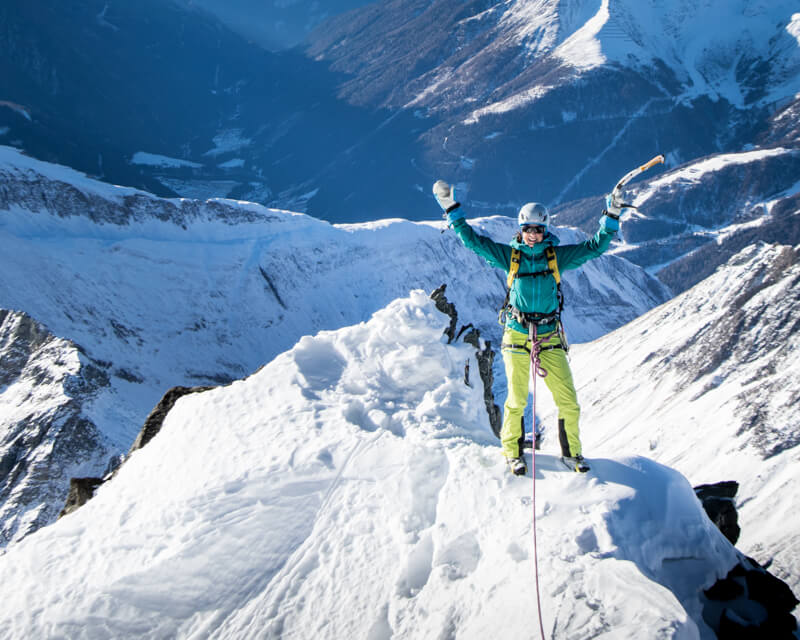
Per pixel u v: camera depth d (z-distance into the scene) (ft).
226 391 29.32
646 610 14.53
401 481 21.39
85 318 358.02
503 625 15.52
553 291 19.66
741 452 310.65
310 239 504.43
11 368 234.99
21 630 19.75
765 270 439.22
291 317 450.30
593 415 419.95
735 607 17.53
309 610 18.60
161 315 396.16
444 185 20.04
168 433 28.37
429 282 549.95
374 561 19.30
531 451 21.01
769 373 354.95
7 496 185.57
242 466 24.21
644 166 17.98
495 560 17.37
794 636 17.28
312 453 23.81
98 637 19.17
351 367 29.14
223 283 437.58
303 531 20.99
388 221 570.87
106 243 410.72
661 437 354.13
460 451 21.81
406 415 25.34
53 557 22.56
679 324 451.94
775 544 230.89
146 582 20.16
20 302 340.18
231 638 18.42
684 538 17.84
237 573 20.08
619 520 17.37
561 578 15.84
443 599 17.26
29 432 201.67
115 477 27.76
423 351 28.84
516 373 20.18
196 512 22.39
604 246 19.15
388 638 17.16
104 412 221.46
